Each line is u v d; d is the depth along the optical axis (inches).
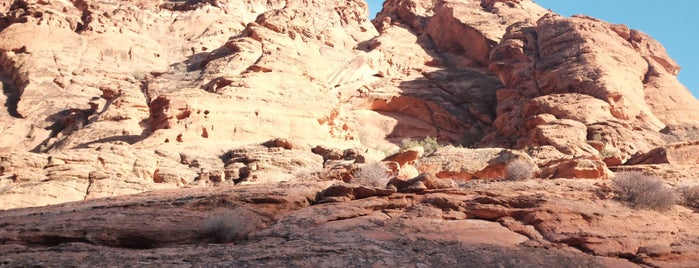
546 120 1875.0
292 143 1318.9
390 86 2427.4
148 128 1565.0
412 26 3248.0
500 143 2021.4
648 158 1086.4
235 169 1181.7
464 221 438.3
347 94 2322.8
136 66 2314.2
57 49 2303.2
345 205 477.1
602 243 392.2
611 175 750.5
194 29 2682.1
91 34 2396.7
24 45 2304.4
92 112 1918.1
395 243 387.5
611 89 2020.2
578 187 506.6
